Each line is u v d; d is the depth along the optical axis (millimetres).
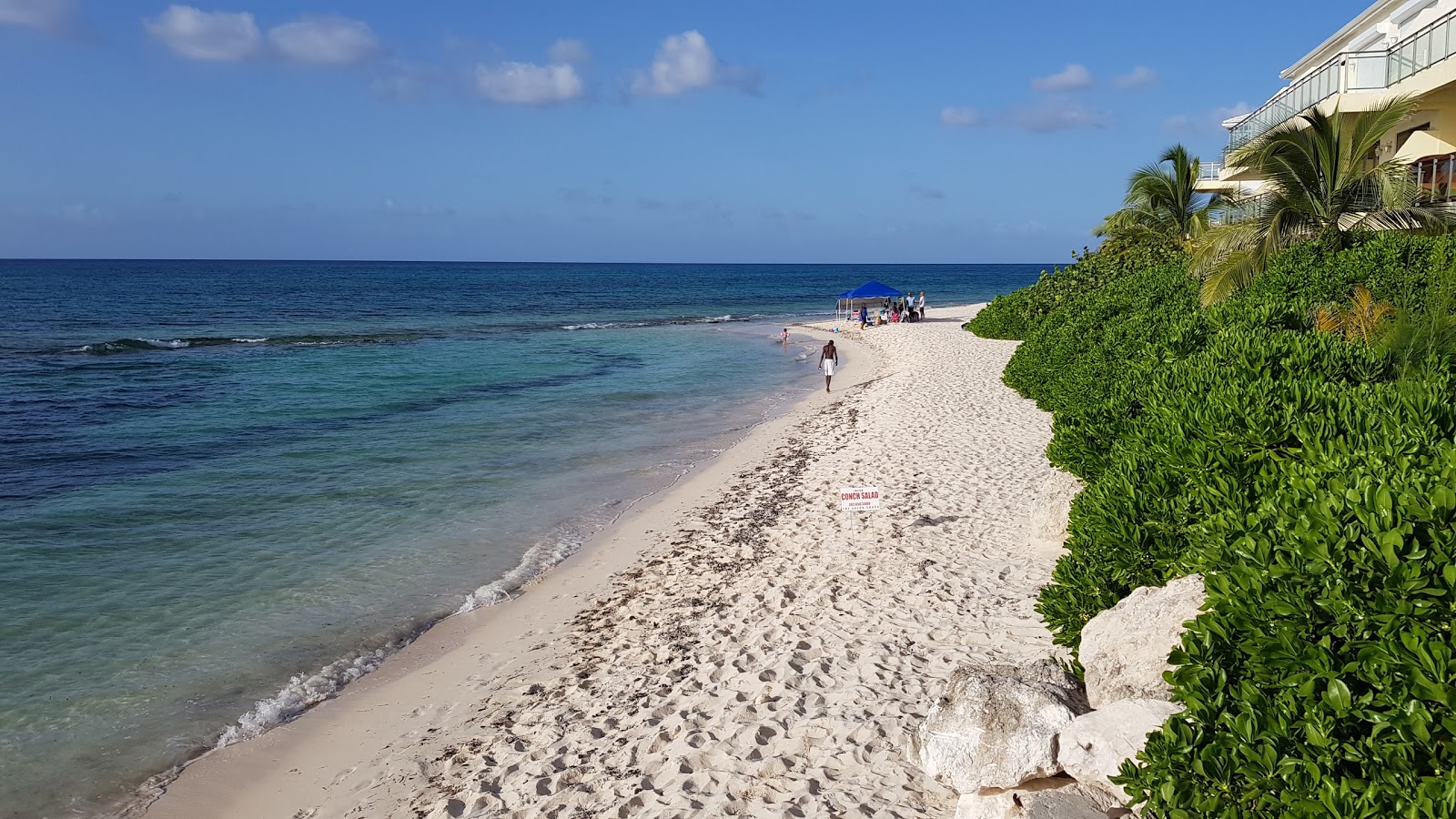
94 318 57844
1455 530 3828
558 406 25953
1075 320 23281
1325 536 4062
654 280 147750
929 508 13359
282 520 14555
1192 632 4516
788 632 9406
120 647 9953
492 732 8047
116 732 8312
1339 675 3670
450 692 8969
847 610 9859
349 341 46344
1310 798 3531
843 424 21453
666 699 8195
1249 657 4180
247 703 8844
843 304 80875
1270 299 13516
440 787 7191
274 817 7055
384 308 73688
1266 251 18625
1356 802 3357
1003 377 26000
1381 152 22953
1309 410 6988
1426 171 20594
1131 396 11711
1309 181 19047
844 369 34969
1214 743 3963
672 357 40000
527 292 103688
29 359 36062
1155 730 4680
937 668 8242
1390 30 24172
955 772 5273
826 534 12664
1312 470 5195
